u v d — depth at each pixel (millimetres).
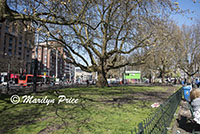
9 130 4961
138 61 23312
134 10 11242
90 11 12234
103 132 4805
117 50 20844
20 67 48562
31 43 16297
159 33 13406
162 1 10289
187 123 6203
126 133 4730
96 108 8312
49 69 101938
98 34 13648
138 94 15984
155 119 3902
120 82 50562
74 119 6195
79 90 18875
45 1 8266
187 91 11062
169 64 39875
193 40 36219
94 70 24078
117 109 8125
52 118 6332
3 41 59500
